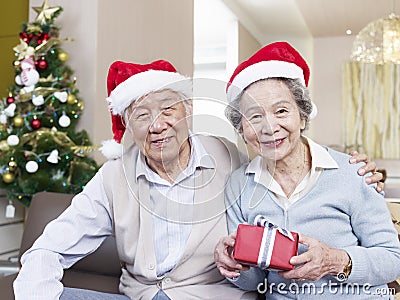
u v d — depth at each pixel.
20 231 3.37
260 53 1.62
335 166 1.60
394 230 1.59
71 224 1.61
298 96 1.58
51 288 1.46
